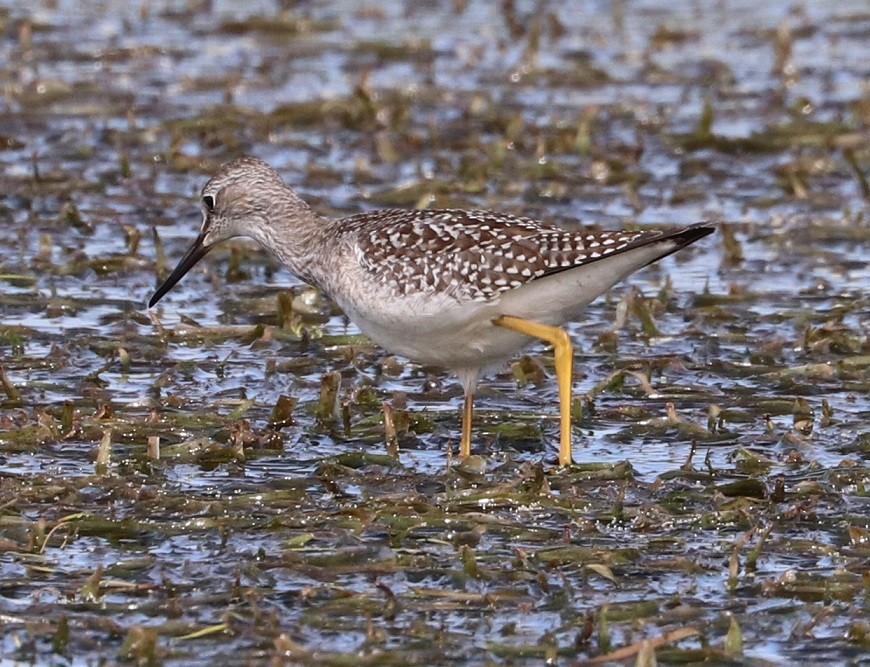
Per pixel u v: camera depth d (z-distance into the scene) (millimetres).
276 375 14297
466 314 11930
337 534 10914
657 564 10555
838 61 25797
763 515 11320
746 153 21500
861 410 13477
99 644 9562
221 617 9812
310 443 12836
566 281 11852
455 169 20484
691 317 15883
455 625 9852
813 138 21594
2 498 11430
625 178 20281
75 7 28531
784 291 16688
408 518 11117
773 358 14695
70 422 12734
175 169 20641
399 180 20328
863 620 9852
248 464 12336
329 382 13133
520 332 12141
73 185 19641
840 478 11820
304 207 13422
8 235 18125
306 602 10070
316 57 25812
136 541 10945
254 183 13500
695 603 10102
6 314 15805
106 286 16734
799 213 19234
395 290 12008
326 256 12680
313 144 21750
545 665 9398
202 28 27312
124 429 12781
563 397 12117
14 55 25344
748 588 10289
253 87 24156
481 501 11500
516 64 25594
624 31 27672
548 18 27453
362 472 12094
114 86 23953
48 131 22062
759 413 13414
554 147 21531
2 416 12961
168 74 24797
